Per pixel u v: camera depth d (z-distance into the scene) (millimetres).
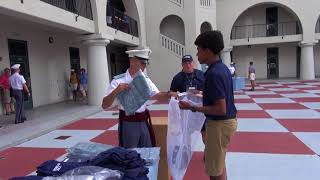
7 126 10008
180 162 3725
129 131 3963
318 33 27203
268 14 30562
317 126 8977
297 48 31156
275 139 7664
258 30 30828
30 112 13062
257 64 32219
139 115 4012
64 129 9891
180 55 20953
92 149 3078
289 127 8953
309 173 5348
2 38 12750
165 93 4086
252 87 19750
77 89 17250
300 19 27078
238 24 31281
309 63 27375
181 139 3713
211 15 22875
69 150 3098
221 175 3426
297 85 22234
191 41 21062
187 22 21109
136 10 19859
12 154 7301
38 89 15117
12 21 12766
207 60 3281
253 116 10875
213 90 3123
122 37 17219
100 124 10539
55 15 10750
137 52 3975
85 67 20078
